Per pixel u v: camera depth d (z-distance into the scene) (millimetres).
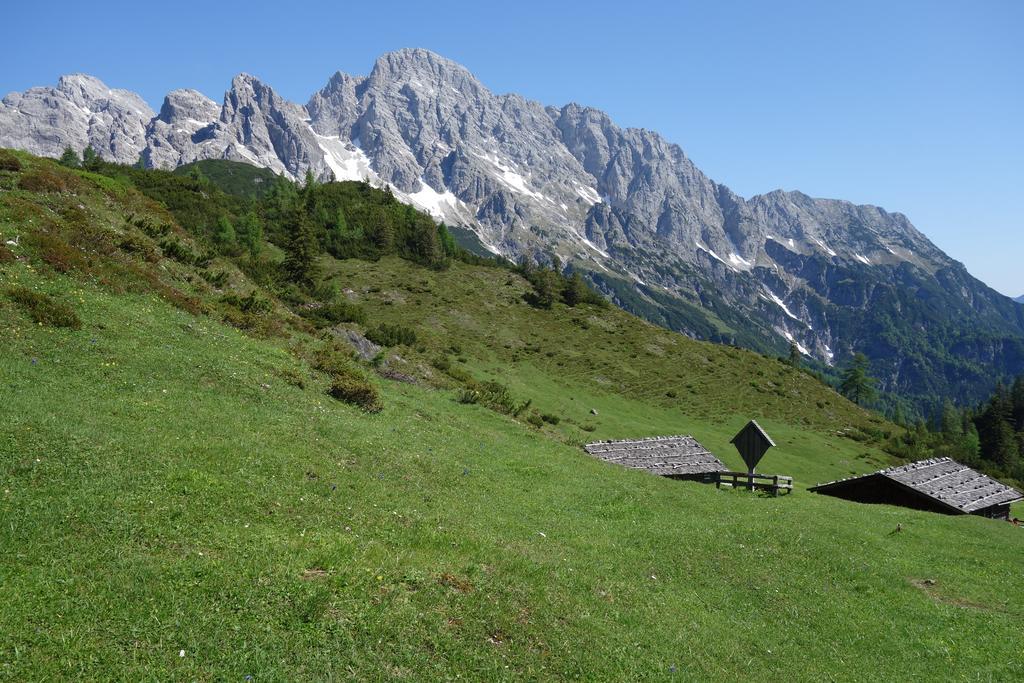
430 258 141750
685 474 44188
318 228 138125
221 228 103688
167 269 41094
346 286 116062
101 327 26953
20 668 8555
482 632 12523
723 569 21406
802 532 27234
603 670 12625
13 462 15008
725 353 134000
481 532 19438
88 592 10648
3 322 23453
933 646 17766
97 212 42438
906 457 97062
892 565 24906
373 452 24844
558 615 14211
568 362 106375
